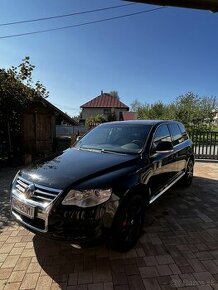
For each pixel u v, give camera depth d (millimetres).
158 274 2994
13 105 9148
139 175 3590
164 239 3809
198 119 26781
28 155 9586
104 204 2959
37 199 3057
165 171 4734
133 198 3400
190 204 5309
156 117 31953
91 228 2881
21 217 3258
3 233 3967
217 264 3207
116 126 4945
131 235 3471
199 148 11125
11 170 8484
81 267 3115
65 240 2861
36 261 3234
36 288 2756
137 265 3160
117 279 2904
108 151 4227
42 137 12156
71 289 2744
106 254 3393
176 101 29688
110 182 3113
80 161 3693
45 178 3182
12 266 3129
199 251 3494
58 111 14414
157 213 4805
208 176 8000
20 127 10453
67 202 2891
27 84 9867
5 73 9148
